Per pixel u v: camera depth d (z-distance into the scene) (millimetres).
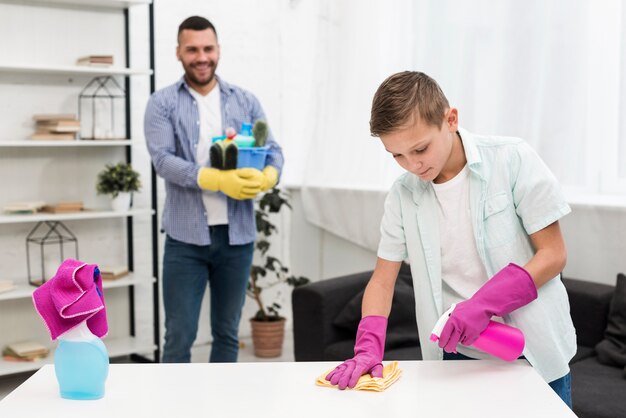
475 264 1707
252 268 4316
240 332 4789
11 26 3760
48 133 3705
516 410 1362
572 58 3139
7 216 3549
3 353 3824
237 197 3088
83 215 3688
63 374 1421
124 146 4129
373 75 4172
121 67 4062
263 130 3250
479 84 3533
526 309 1628
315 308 3229
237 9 4602
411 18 3920
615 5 3023
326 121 4500
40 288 1424
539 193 1599
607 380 2578
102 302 1480
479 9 3514
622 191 3082
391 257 1790
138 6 4176
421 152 1517
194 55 3213
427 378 1544
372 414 1339
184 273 3227
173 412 1349
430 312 1749
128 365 1641
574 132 3160
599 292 2908
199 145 3303
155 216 3941
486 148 1665
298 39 4914
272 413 1342
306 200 4613
